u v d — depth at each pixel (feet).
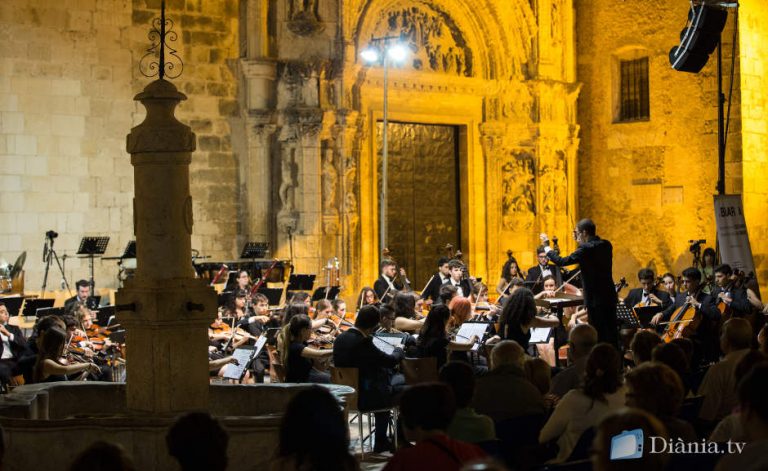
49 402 36.35
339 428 19.70
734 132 95.04
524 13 96.32
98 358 52.65
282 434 19.74
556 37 98.22
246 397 36.52
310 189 81.66
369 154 89.30
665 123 98.32
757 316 60.13
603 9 101.35
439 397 20.48
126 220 77.10
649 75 99.30
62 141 74.43
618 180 101.09
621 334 51.62
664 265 98.63
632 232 100.48
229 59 81.35
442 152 96.02
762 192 97.25
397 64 90.68
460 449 19.89
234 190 81.71
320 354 43.42
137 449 30.37
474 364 51.78
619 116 101.55
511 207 96.94
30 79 73.20
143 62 77.77
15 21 72.64
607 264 48.80
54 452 30.60
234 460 30.63
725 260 73.20
